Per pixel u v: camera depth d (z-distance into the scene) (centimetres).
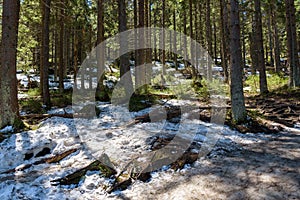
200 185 385
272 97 1146
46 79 1086
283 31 3172
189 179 410
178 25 2859
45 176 437
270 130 678
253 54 2561
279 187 355
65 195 379
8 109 669
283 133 656
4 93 668
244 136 646
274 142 579
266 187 359
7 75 671
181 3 1942
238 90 734
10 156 520
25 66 1931
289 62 1320
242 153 516
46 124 732
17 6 701
